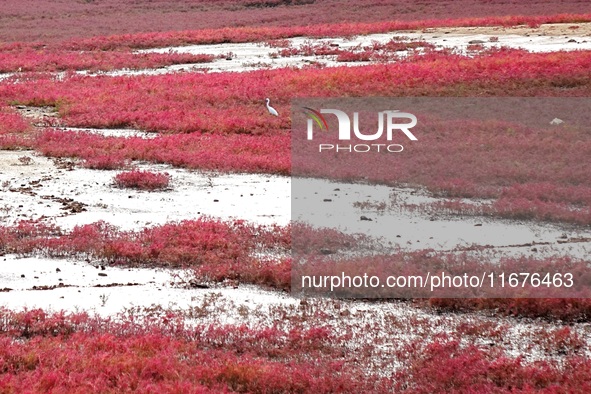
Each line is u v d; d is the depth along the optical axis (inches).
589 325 700.7
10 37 3127.5
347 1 3841.0
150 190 1163.3
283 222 995.9
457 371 586.2
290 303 754.8
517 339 671.1
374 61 2304.4
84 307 732.0
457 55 2258.9
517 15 3179.1
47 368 568.4
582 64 1913.1
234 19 3518.7
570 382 571.2
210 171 1273.4
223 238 908.0
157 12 3814.0
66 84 2075.5
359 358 627.5
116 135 1574.8
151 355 605.6
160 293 776.9
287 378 565.6
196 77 2073.1
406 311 733.9
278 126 1606.8
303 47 2566.4
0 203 1083.3
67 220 1007.0
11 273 819.4
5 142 1449.3
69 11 3814.0
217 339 657.6
